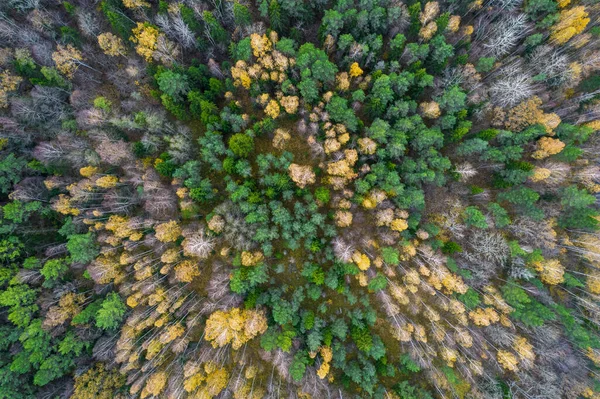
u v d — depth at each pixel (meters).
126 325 38.19
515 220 39.66
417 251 38.53
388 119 39.56
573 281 37.38
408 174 38.06
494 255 37.84
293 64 37.28
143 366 37.91
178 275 36.81
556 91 39.97
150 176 38.12
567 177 38.69
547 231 37.69
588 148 39.72
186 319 38.91
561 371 38.62
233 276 36.06
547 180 37.72
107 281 38.00
